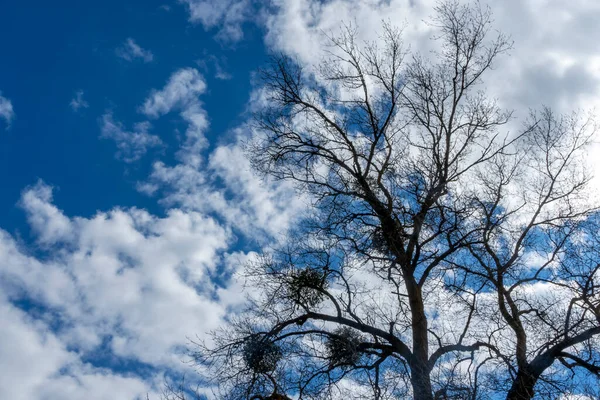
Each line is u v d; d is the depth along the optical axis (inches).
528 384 462.0
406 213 551.5
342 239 547.5
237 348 515.5
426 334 518.0
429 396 459.8
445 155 577.3
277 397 492.7
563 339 486.9
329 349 520.4
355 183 586.6
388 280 530.3
